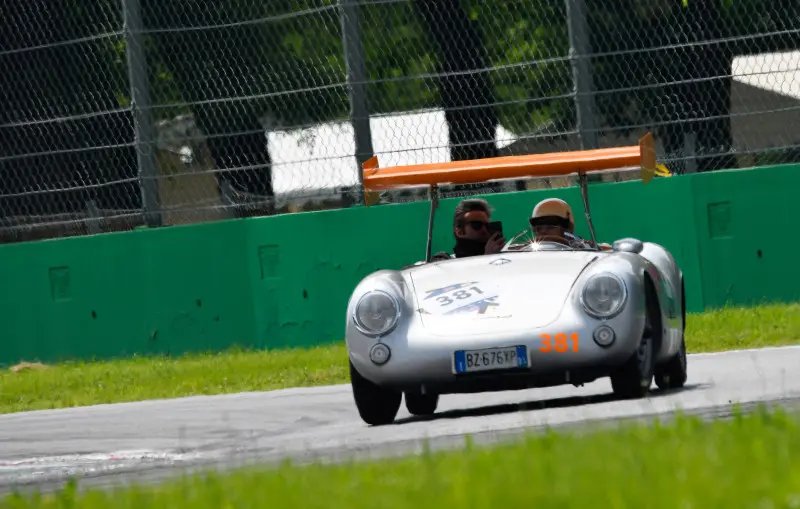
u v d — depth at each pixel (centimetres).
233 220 4750
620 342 2288
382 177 2809
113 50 4906
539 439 1427
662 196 4562
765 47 4612
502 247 2806
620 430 1453
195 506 1199
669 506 952
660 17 5166
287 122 4759
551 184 4634
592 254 2559
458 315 2359
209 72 4866
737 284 4538
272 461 1794
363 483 1220
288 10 4838
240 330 4772
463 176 2795
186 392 3728
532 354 2280
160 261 4806
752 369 2920
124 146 4712
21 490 1809
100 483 1816
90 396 3812
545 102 4909
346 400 3052
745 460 1132
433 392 2355
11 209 4916
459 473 1196
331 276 4694
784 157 4612
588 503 983
